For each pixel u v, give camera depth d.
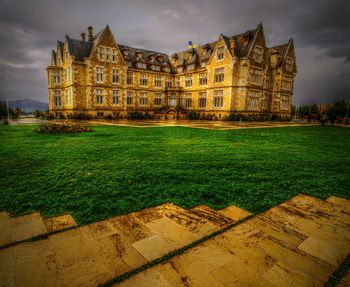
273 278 2.57
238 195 5.11
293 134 19.22
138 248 3.09
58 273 2.58
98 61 38.50
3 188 5.33
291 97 48.06
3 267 2.67
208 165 7.64
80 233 3.44
